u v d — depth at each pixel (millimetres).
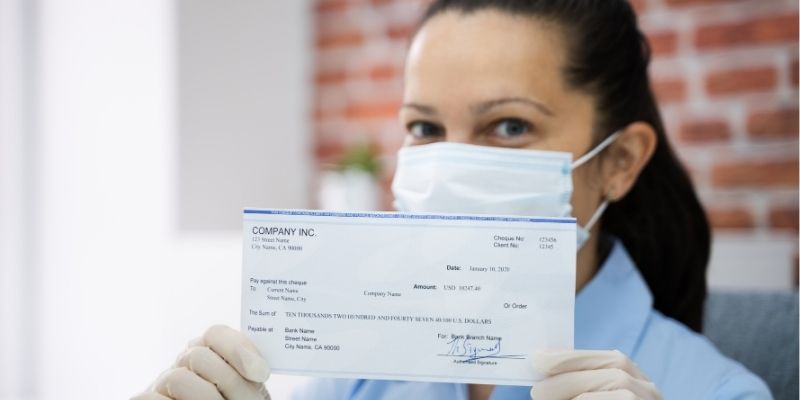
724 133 1622
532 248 671
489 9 837
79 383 2084
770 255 1465
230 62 2121
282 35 2229
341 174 2010
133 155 2049
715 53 1628
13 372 2115
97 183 2086
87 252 2090
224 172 2113
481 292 673
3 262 2105
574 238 668
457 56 823
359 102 2160
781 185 1559
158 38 2014
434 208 829
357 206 1961
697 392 803
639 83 931
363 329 682
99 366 2053
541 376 670
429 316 678
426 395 891
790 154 1548
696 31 1648
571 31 839
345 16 2182
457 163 817
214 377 701
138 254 2016
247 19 2152
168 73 2008
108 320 2043
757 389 793
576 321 890
